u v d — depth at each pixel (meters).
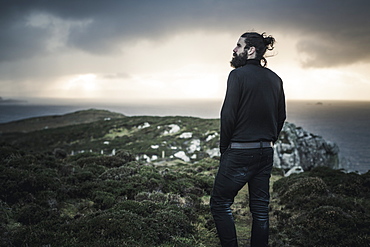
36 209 3.87
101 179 5.73
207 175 8.03
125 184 5.33
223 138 2.28
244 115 2.20
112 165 7.38
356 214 4.34
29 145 49.25
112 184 5.29
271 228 4.04
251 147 2.21
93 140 47.12
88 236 3.09
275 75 2.38
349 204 4.77
